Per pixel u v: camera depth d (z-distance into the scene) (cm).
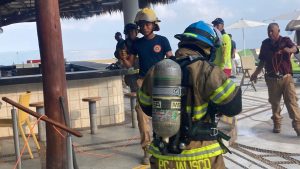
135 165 559
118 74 835
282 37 702
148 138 552
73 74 787
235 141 698
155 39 536
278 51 702
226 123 720
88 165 565
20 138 741
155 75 267
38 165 582
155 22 536
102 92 831
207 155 272
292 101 710
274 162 580
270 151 634
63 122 492
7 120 612
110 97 838
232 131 684
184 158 273
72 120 807
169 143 276
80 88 812
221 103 267
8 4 1310
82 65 1119
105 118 835
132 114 801
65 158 498
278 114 741
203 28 288
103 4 1361
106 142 693
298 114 709
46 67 489
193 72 270
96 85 825
